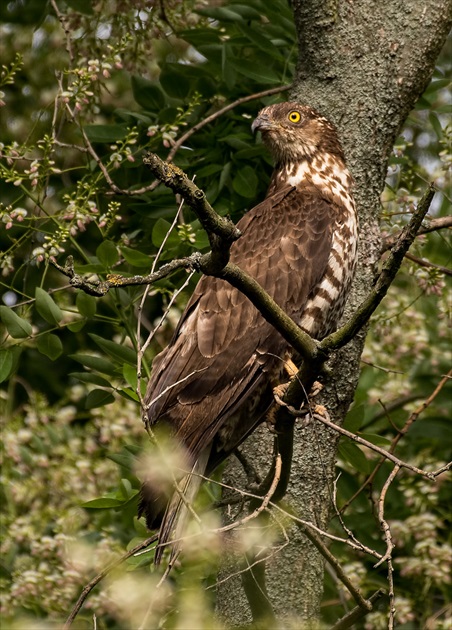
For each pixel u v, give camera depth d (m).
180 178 6.55
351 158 10.83
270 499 8.38
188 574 9.52
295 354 9.92
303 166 10.95
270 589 10.03
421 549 12.27
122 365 10.98
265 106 12.02
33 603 11.41
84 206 10.63
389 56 10.82
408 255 11.66
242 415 9.91
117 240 12.74
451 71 15.91
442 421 12.98
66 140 14.88
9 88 16.03
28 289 12.59
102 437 13.10
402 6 10.89
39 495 13.16
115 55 10.78
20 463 13.03
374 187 10.88
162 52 15.31
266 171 12.52
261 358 9.79
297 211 10.59
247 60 11.65
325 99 10.95
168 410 9.60
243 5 12.11
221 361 9.73
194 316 9.92
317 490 10.16
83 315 10.77
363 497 12.66
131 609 6.73
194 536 7.27
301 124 10.95
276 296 10.25
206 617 6.91
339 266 10.46
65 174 14.77
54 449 13.30
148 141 12.07
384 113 10.81
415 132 15.59
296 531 10.11
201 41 11.95
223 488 10.42
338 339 7.65
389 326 12.52
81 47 12.19
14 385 15.16
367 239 10.86
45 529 12.96
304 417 8.66
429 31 10.86
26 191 10.55
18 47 15.91
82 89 10.76
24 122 15.66
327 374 7.88
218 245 6.85
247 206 11.99
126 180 12.13
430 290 11.82
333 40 10.88
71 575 11.20
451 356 13.77
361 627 12.59
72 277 6.80
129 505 10.61
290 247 10.41
